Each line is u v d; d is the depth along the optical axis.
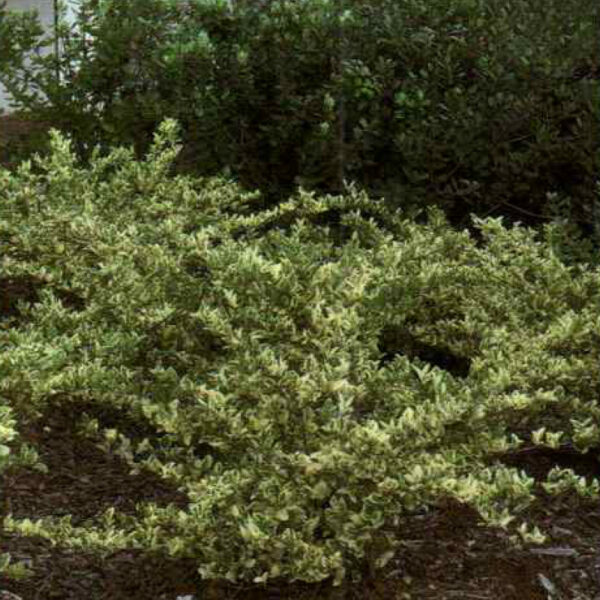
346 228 9.35
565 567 4.99
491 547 5.09
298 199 7.36
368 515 4.48
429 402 4.65
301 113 9.38
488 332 6.05
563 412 5.57
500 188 8.96
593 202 8.66
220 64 9.52
